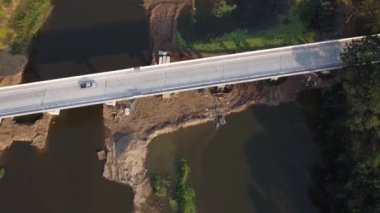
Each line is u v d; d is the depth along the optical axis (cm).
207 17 7350
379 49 5916
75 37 7175
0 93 6388
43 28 7219
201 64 6606
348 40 6756
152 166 6419
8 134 6488
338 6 7300
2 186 6275
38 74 6894
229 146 6606
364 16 6694
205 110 6738
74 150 6506
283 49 6712
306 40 7150
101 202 6212
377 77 5559
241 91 6881
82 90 6438
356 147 5603
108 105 6681
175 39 7156
